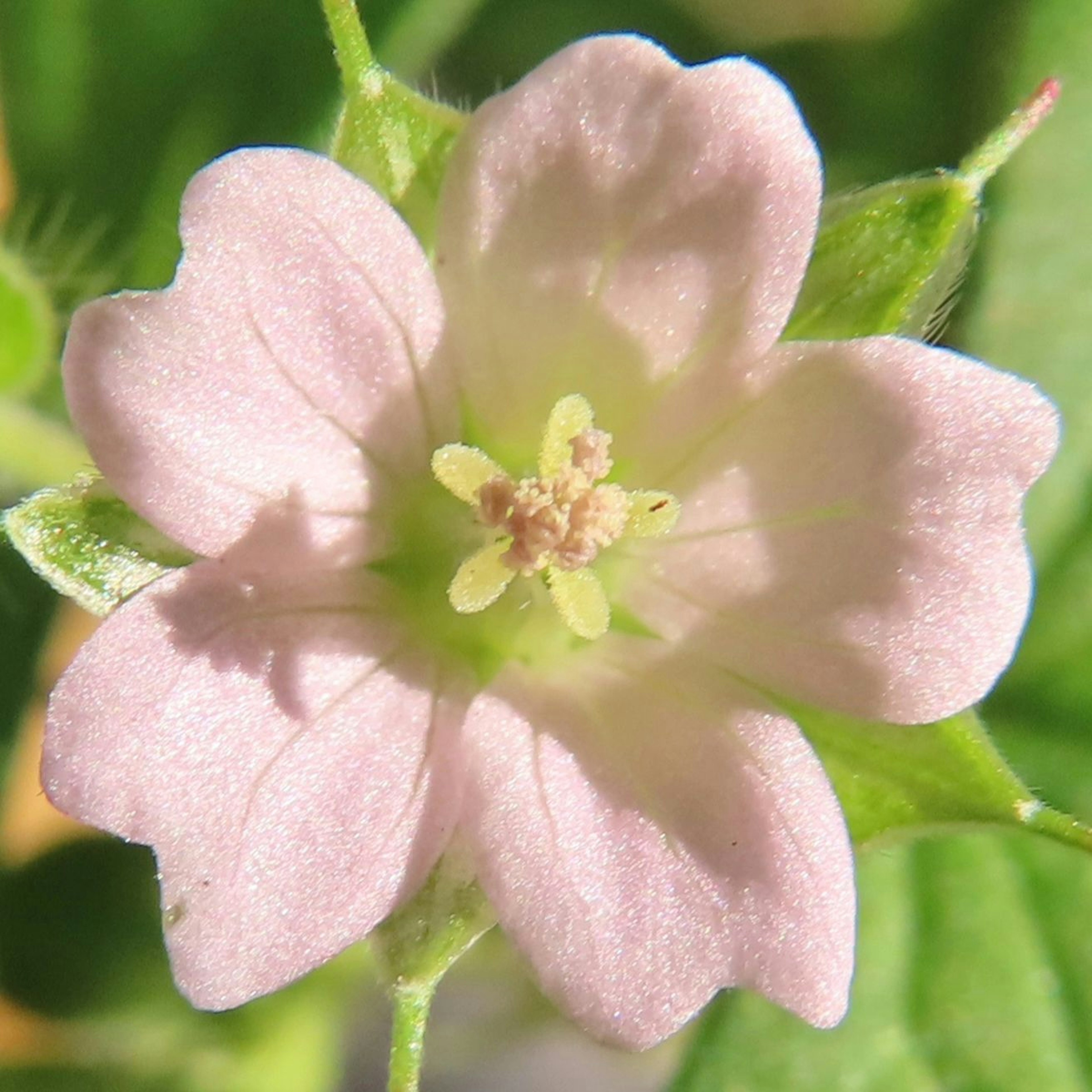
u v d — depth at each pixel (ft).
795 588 0.20
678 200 0.19
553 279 0.20
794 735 0.19
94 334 0.19
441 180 0.20
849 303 0.20
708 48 0.24
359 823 0.19
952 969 0.23
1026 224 0.23
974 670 0.19
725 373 0.20
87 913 0.22
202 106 0.23
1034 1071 0.22
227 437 0.19
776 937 0.19
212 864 0.19
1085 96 0.23
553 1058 0.25
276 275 0.19
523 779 0.20
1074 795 0.23
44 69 0.23
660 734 0.20
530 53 0.24
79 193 0.23
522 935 0.19
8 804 0.23
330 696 0.20
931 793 0.19
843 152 0.24
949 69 0.24
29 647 0.23
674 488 0.20
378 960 0.19
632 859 0.19
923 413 0.19
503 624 0.20
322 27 0.23
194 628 0.19
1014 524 0.19
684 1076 0.22
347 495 0.20
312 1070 0.23
